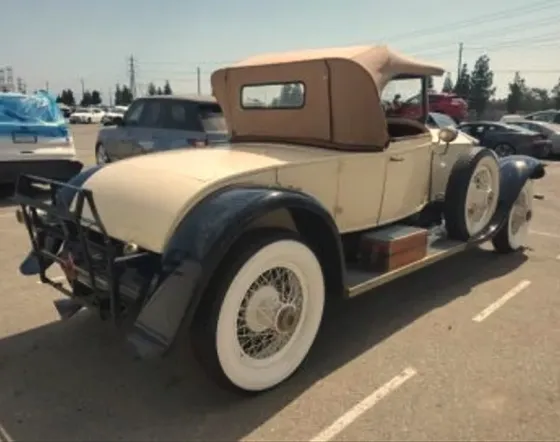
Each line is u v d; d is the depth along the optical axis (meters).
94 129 36.28
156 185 3.23
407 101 4.43
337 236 3.34
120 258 3.04
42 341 3.79
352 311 4.33
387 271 3.89
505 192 5.50
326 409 3.01
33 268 3.81
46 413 2.97
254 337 3.11
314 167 3.65
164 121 8.62
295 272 3.22
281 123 4.36
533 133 15.87
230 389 3.03
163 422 2.90
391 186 4.27
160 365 3.47
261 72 4.32
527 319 4.20
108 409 3.01
